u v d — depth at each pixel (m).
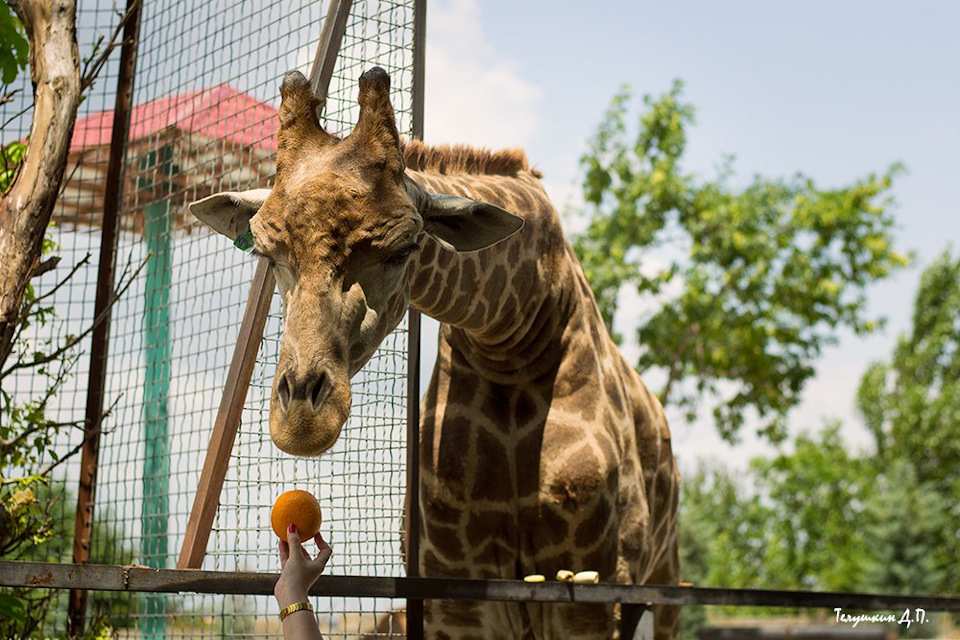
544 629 4.56
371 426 4.64
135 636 5.32
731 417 19.33
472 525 4.43
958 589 33.06
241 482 4.34
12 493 4.53
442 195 3.58
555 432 4.37
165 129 5.10
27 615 4.70
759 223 19.06
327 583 3.36
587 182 19.33
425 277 3.87
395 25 4.71
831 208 18.89
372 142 3.20
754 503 36.91
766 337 19.00
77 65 3.85
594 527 4.29
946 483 35.38
